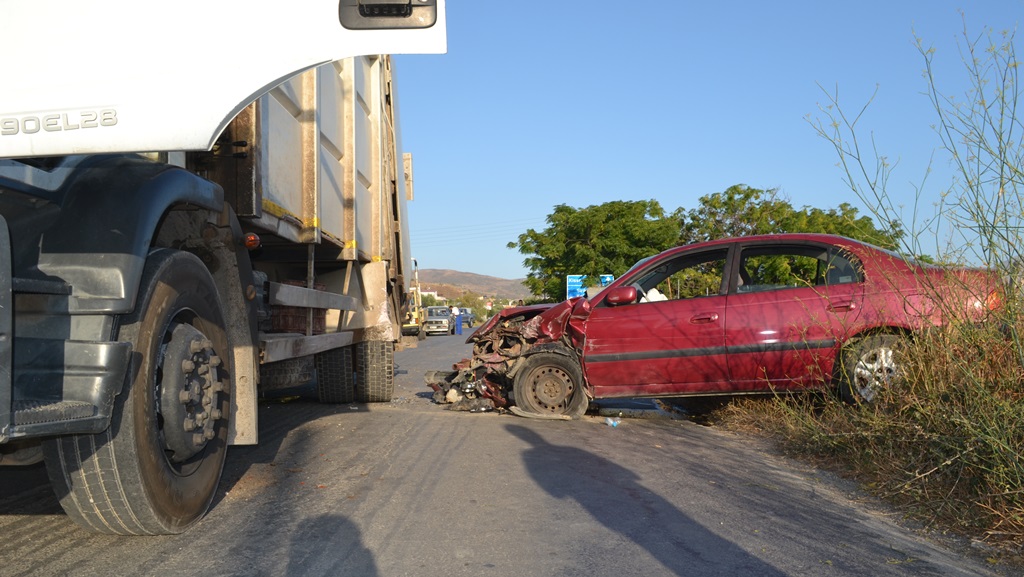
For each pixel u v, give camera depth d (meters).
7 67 2.62
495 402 8.79
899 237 5.52
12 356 2.66
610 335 7.73
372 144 9.06
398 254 10.33
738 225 24.77
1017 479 4.05
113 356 3.06
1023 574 3.52
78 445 3.28
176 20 2.63
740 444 6.70
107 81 2.62
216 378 3.94
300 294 5.88
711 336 7.42
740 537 3.98
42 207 3.16
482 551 3.70
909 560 3.66
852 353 6.78
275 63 2.60
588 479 5.21
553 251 33.88
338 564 3.47
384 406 9.15
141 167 3.55
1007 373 4.75
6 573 3.27
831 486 5.18
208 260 4.34
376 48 2.56
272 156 5.50
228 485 4.91
